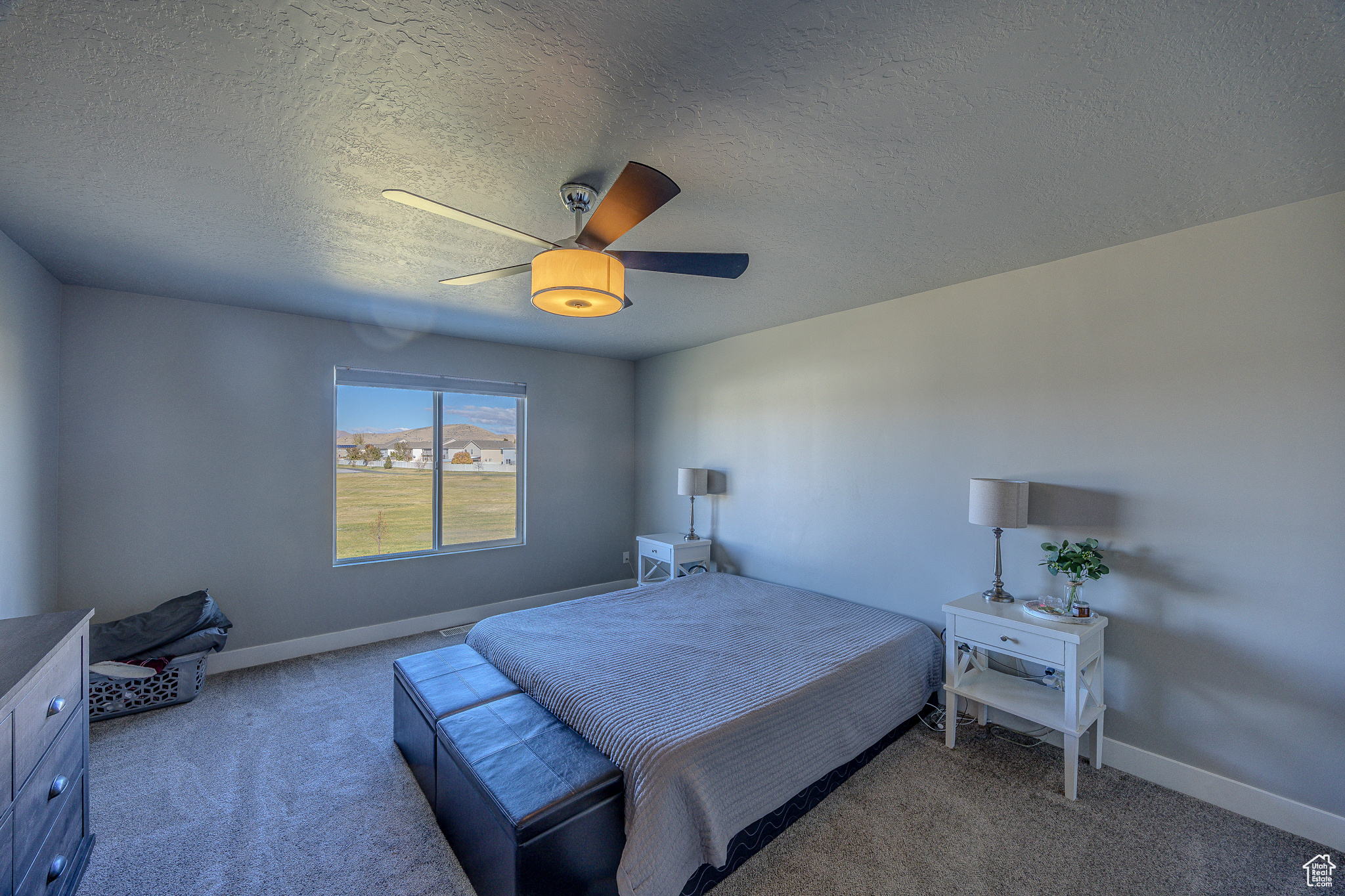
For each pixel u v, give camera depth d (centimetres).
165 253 224
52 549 254
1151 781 206
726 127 138
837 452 324
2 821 113
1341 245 171
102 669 245
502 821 133
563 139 143
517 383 424
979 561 261
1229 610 191
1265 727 184
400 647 347
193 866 161
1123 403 216
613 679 194
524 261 236
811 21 103
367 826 179
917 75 118
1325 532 174
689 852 144
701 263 173
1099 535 221
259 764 214
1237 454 190
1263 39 106
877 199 177
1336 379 173
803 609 285
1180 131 139
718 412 406
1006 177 163
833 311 321
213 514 304
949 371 271
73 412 266
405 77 118
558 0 98
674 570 388
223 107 129
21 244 214
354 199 177
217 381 305
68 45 107
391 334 363
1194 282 199
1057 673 230
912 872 162
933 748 232
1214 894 154
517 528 434
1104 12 101
